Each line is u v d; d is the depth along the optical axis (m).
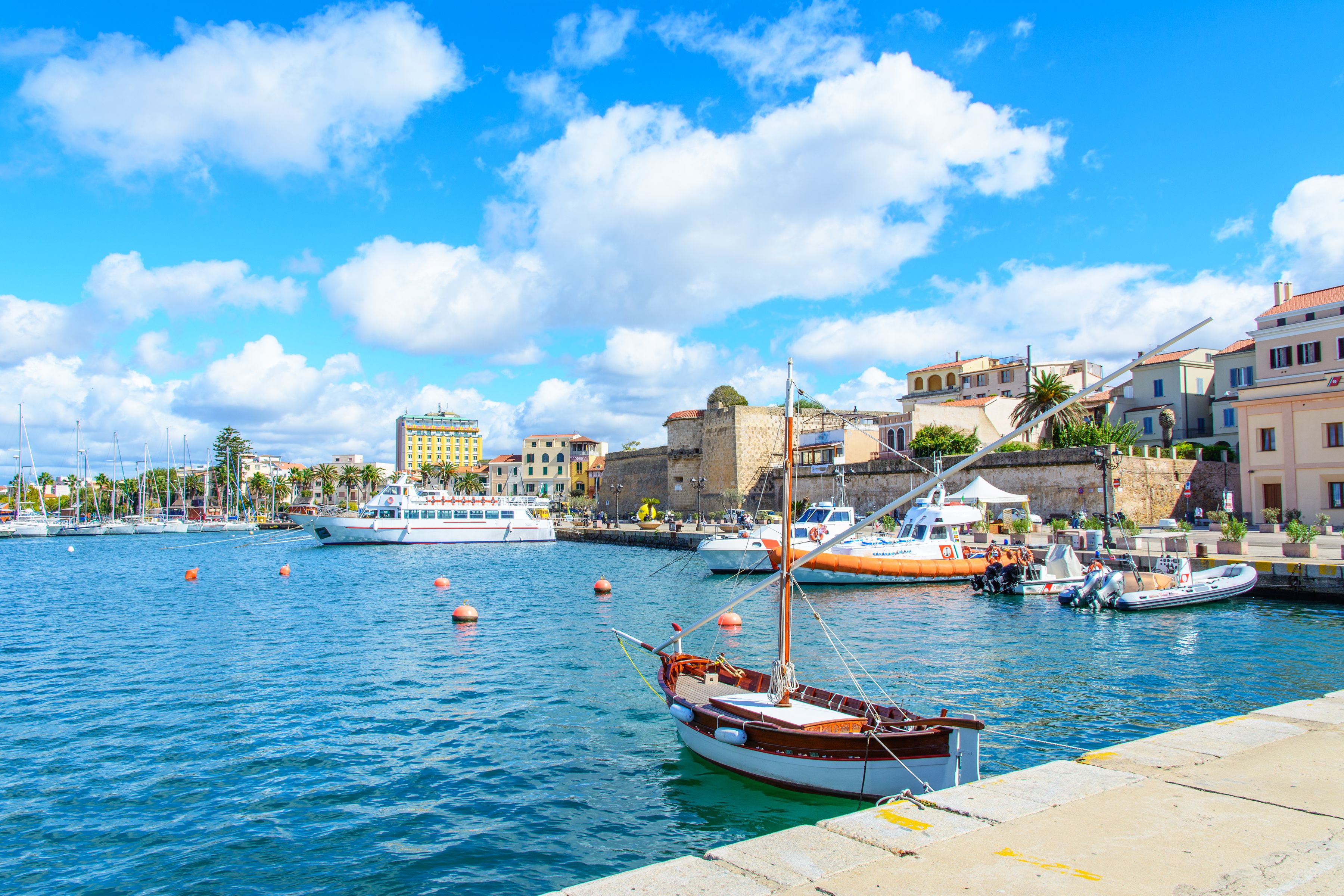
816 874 5.23
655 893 5.02
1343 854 5.41
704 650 23.55
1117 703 16.98
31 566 62.34
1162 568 31.81
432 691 19.27
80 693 19.39
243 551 77.75
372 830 11.60
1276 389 44.69
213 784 13.39
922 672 19.83
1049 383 63.66
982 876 5.14
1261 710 9.26
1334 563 29.52
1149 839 5.71
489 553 70.94
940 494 39.38
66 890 10.02
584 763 14.12
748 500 86.44
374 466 161.50
